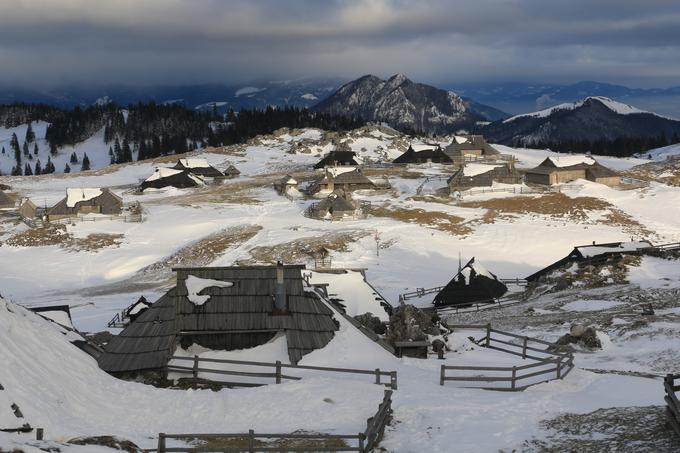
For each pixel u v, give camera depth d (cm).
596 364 3725
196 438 2411
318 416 2644
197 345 3347
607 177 14625
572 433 2388
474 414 2652
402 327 3828
